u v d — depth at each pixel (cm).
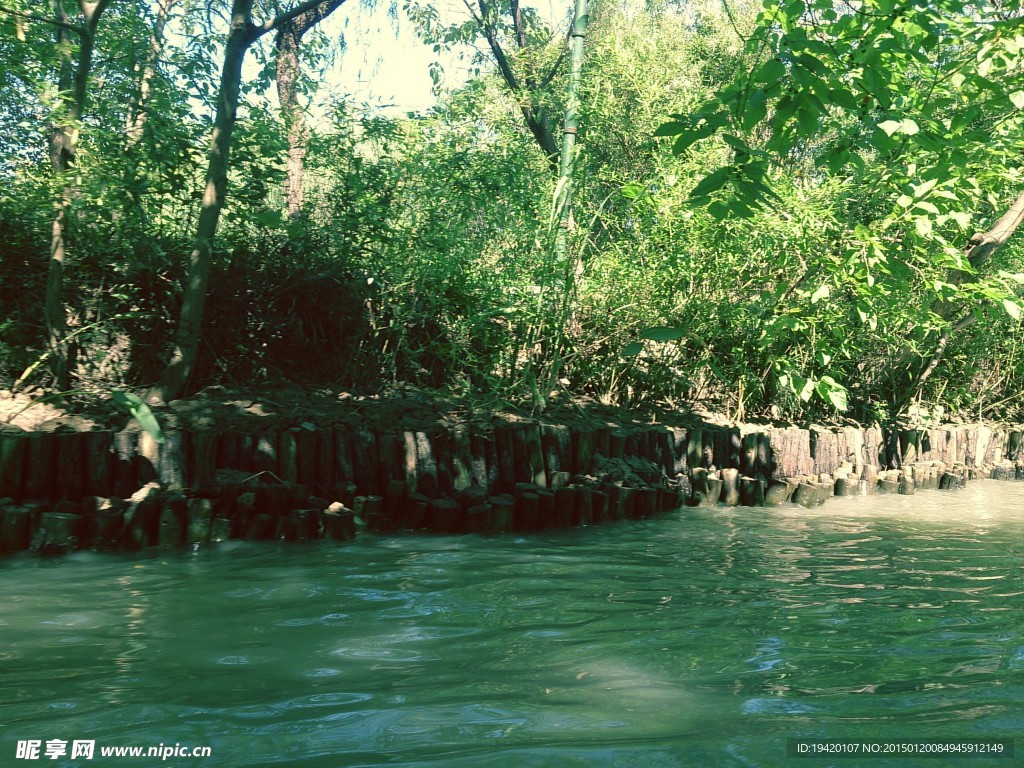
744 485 902
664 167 966
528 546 689
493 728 339
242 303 858
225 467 712
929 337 1130
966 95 675
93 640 454
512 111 1344
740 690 385
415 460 761
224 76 771
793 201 903
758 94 487
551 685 392
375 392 900
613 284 968
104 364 821
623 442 866
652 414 991
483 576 595
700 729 336
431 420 834
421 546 679
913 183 841
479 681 397
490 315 902
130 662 422
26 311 804
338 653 438
